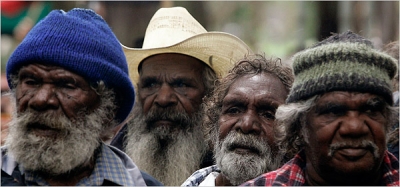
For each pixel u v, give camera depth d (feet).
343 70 12.38
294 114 12.87
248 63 16.05
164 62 20.07
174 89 19.92
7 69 13.60
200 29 21.18
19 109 13.14
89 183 13.53
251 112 15.25
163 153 19.79
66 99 13.12
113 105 13.93
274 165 15.21
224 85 16.24
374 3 35.58
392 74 12.77
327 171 12.50
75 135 13.15
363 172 12.30
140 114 20.29
